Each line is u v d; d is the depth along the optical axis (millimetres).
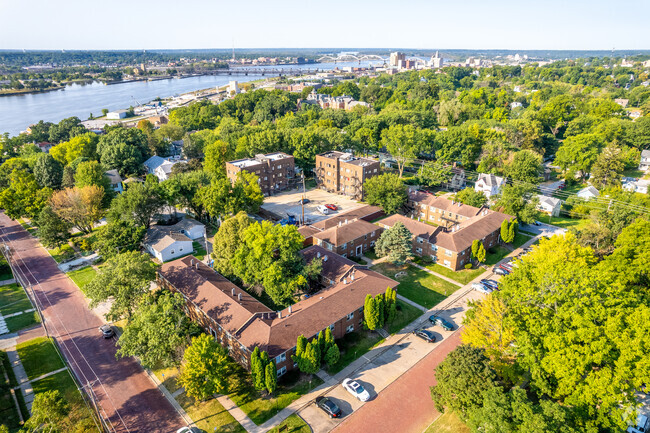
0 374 50906
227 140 145625
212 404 46531
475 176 126750
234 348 52531
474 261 78312
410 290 69062
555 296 43750
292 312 54281
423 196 101875
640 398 44531
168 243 80938
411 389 48250
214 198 87312
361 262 78812
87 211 90375
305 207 110000
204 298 58312
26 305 66500
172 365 50469
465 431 42062
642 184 115625
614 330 38562
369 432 42625
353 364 52375
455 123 194125
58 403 39750
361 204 111812
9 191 96938
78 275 75688
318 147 134000
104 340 57969
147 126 177875
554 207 100438
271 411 45344
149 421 44562
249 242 62281
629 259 56125
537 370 40125
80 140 136125
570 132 166375
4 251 84062
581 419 36125
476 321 47406
